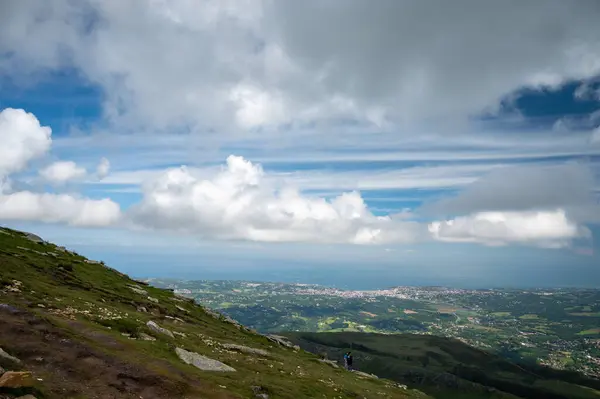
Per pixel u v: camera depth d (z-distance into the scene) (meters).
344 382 87.44
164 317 93.25
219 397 42.03
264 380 59.22
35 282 74.50
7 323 40.22
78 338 44.16
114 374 37.91
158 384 39.25
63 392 30.81
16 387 27.61
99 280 110.19
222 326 120.94
